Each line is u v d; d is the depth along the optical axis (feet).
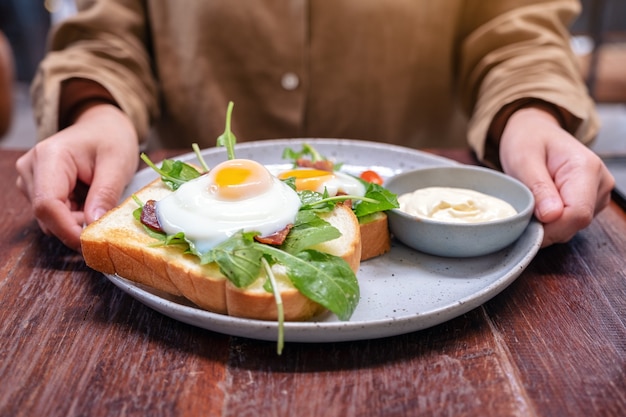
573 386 1.08
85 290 1.34
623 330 1.22
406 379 1.10
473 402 1.05
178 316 1.17
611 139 3.69
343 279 1.14
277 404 1.05
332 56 2.32
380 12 2.26
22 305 1.29
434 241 1.40
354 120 2.43
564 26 2.35
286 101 2.35
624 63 4.26
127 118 1.86
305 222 1.24
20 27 6.02
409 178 1.58
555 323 1.24
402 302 1.27
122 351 1.16
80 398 1.06
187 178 1.46
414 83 2.45
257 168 1.27
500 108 1.83
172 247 1.24
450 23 2.38
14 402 1.05
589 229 1.58
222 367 1.13
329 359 1.14
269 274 1.13
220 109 2.34
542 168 1.53
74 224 1.42
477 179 1.58
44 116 1.82
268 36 2.26
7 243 1.52
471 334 1.21
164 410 1.04
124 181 1.57
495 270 1.38
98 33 2.20
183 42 2.30
